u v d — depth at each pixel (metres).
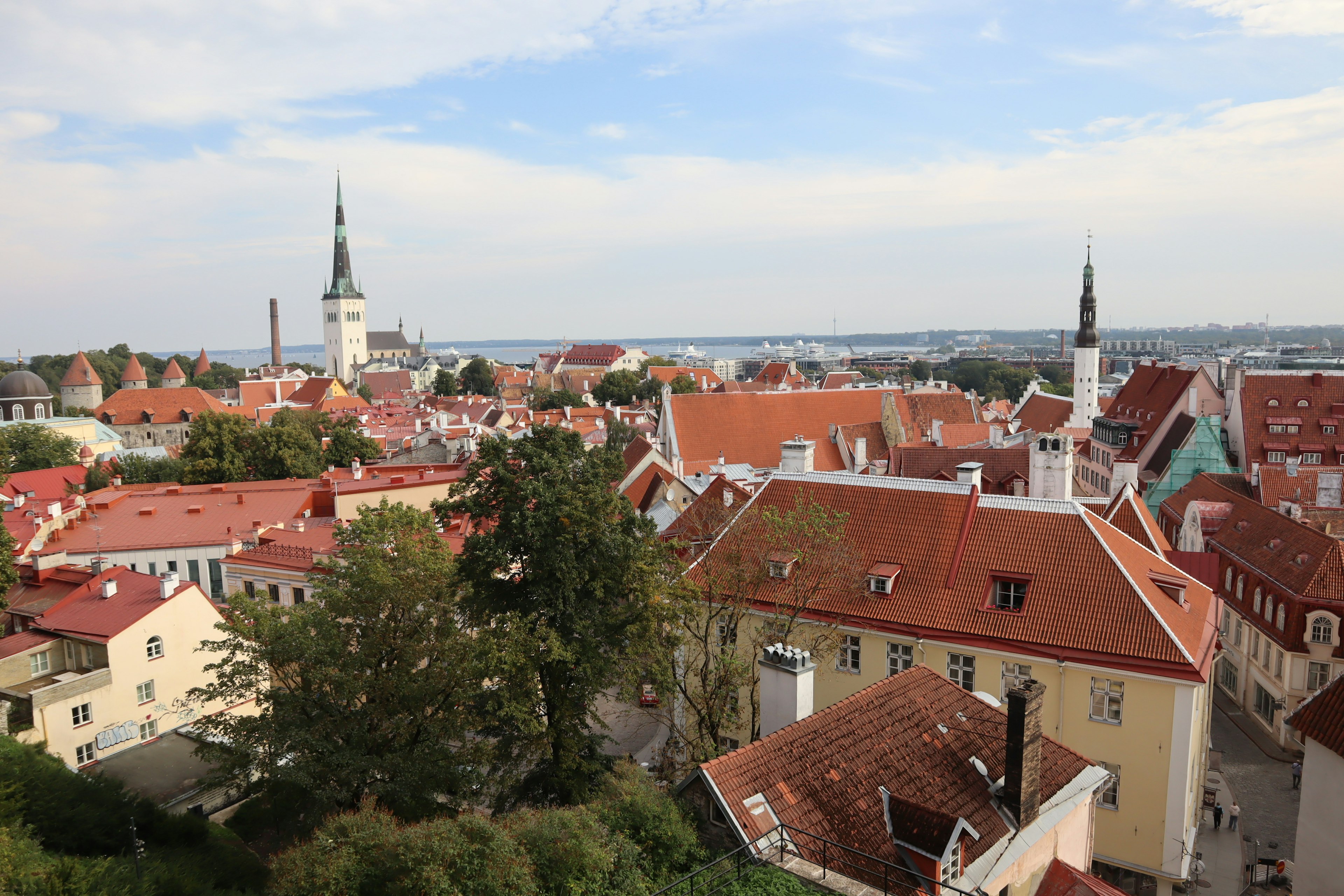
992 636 39.69
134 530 72.81
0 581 51.31
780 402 107.69
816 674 44.50
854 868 21.77
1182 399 107.19
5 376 159.25
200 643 52.94
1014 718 25.11
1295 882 33.50
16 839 25.67
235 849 35.09
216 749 36.06
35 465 125.75
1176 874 36.62
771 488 52.03
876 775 24.92
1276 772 53.12
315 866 22.41
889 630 42.03
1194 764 38.97
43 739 44.56
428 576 39.50
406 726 35.97
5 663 47.16
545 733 37.94
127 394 185.00
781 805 23.05
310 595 61.34
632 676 38.81
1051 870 25.78
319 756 34.34
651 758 48.56
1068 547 41.28
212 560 71.69
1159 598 39.75
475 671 35.62
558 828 22.58
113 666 48.50
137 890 25.94
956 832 22.06
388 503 58.97
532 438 41.09
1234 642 65.12
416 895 20.89
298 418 134.00
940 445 102.00
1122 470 67.81
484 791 39.69
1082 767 28.89
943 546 44.09
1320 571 55.41
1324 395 101.06
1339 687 32.62
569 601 37.81
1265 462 99.62
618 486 95.38
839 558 44.78
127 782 45.25
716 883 21.14
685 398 103.69
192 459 105.12
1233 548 66.81
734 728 42.66
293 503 77.75
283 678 38.09
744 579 44.66
